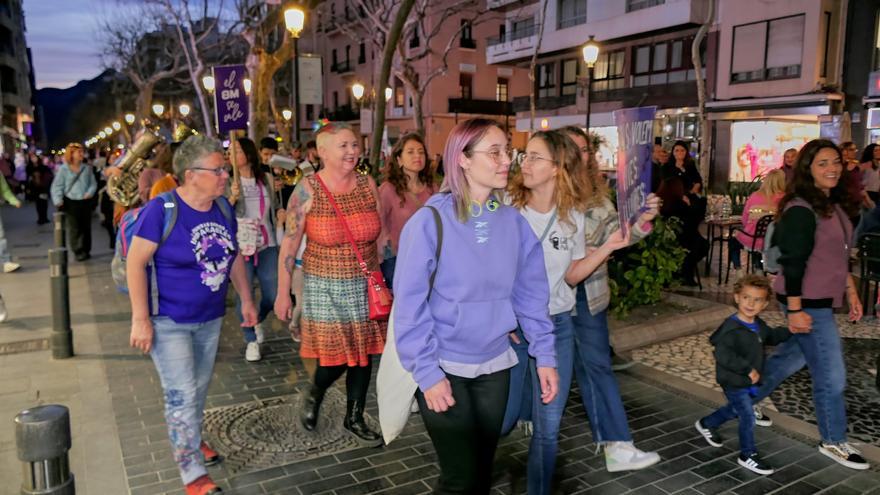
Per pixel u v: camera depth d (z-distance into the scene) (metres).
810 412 4.92
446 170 2.67
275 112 31.28
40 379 5.55
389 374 2.75
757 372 4.00
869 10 21.25
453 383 2.65
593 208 3.71
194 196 3.41
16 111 72.69
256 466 4.01
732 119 24.66
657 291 6.88
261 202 6.04
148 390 5.27
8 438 4.38
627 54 29.67
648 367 5.87
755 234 7.93
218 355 6.23
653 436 4.46
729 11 24.81
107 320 7.51
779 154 23.89
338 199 4.11
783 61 23.16
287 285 4.30
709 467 4.04
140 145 5.46
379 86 11.70
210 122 32.25
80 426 4.57
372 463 4.06
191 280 3.44
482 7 39.97
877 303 7.48
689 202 8.98
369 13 20.78
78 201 11.74
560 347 3.46
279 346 6.51
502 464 4.09
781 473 3.95
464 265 2.61
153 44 46.16
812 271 3.96
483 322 2.65
